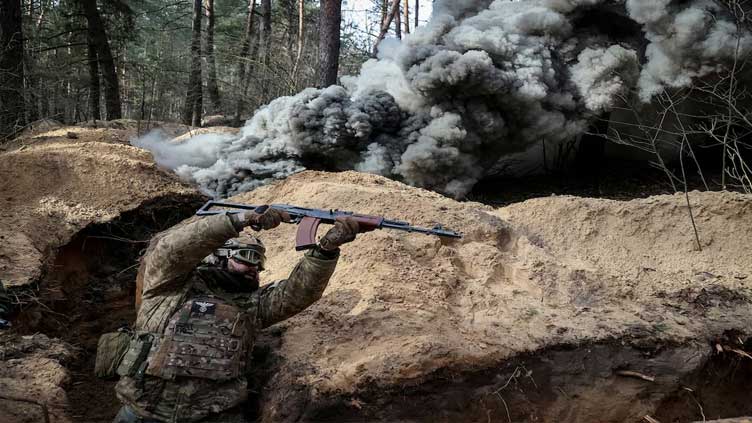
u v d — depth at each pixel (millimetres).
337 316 4227
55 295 5504
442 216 5316
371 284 4480
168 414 3264
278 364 3922
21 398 3646
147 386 3266
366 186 6164
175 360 3260
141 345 3301
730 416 4520
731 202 5691
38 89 12781
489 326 4316
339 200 5582
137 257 6500
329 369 3793
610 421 4242
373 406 3684
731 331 4613
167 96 15695
